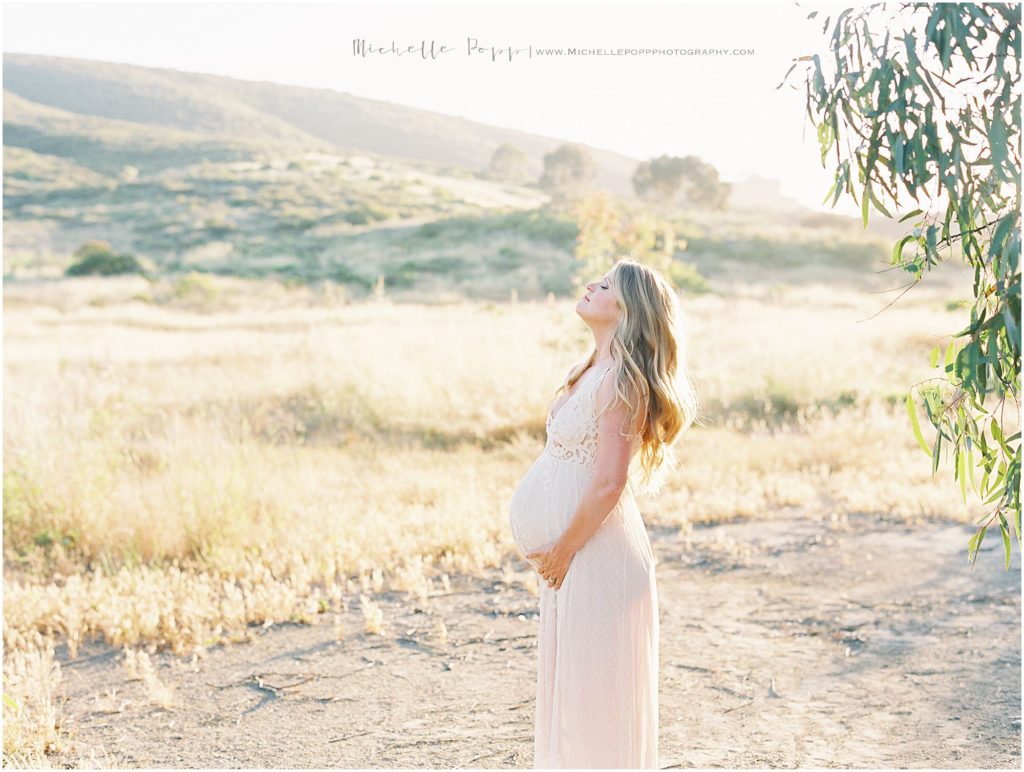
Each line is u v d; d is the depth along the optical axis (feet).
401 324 67.62
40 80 347.15
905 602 18.30
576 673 9.41
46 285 107.34
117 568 20.16
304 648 16.03
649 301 9.59
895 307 87.66
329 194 213.46
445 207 211.00
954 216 8.14
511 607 18.06
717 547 22.56
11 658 15.24
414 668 15.06
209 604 17.53
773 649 15.88
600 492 9.14
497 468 29.66
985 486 9.07
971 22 7.73
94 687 14.48
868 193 8.30
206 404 38.09
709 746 12.13
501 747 12.10
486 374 38.88
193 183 221.05
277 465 27.20
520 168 321.11
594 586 9.43
